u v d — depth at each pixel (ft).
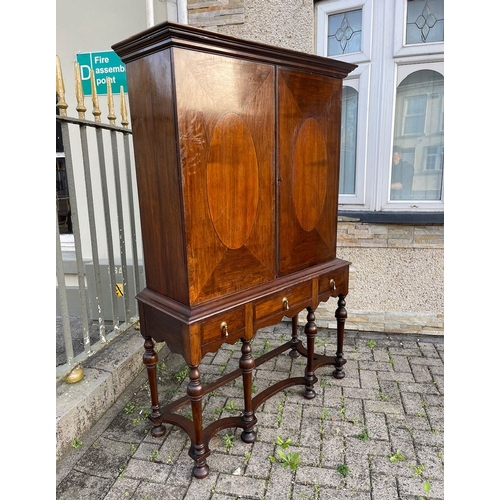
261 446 6.39
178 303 5.57
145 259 6.22
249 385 6.32
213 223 5.38
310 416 7.09
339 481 5.65
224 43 4.97
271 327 11.00
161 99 4.96
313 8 9.22
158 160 5.30
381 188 9.73
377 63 9.13
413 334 10.27
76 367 7.15
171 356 9.46
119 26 10.80
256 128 5.68
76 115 11.55
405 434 6.59
